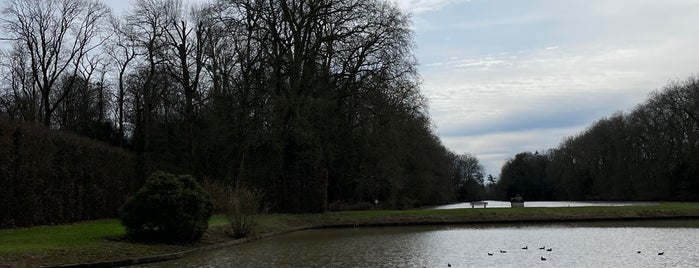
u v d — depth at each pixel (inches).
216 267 636.1
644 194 3203.7
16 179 912.9
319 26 1481.3
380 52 1453.0
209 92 1691.7
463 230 1149.7
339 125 1449.3
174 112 1974.7
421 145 1956.2
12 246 661.9
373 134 1455.5
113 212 1288.1
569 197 4311.0
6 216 888.9
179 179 836.0
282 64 1465.3
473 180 5216.5
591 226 1205.7
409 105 1513.3
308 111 1360.7
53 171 1021.8
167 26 1745.8
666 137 3051.2
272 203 1462.8
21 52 1732.3
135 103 2080.5
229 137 1455.5
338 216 1371.8
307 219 1323.8
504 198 5344.5
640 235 975.0
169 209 790.5
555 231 1089.4
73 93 1973.4
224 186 1334.9
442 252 767.7
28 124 985.5
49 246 669.9
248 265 652.7
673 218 1373.0
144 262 677.3
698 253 725.3
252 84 1451.8
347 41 1443.2
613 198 3526.1
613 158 3592.5
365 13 1448.1
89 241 733.3
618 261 666.2
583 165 4062.5
